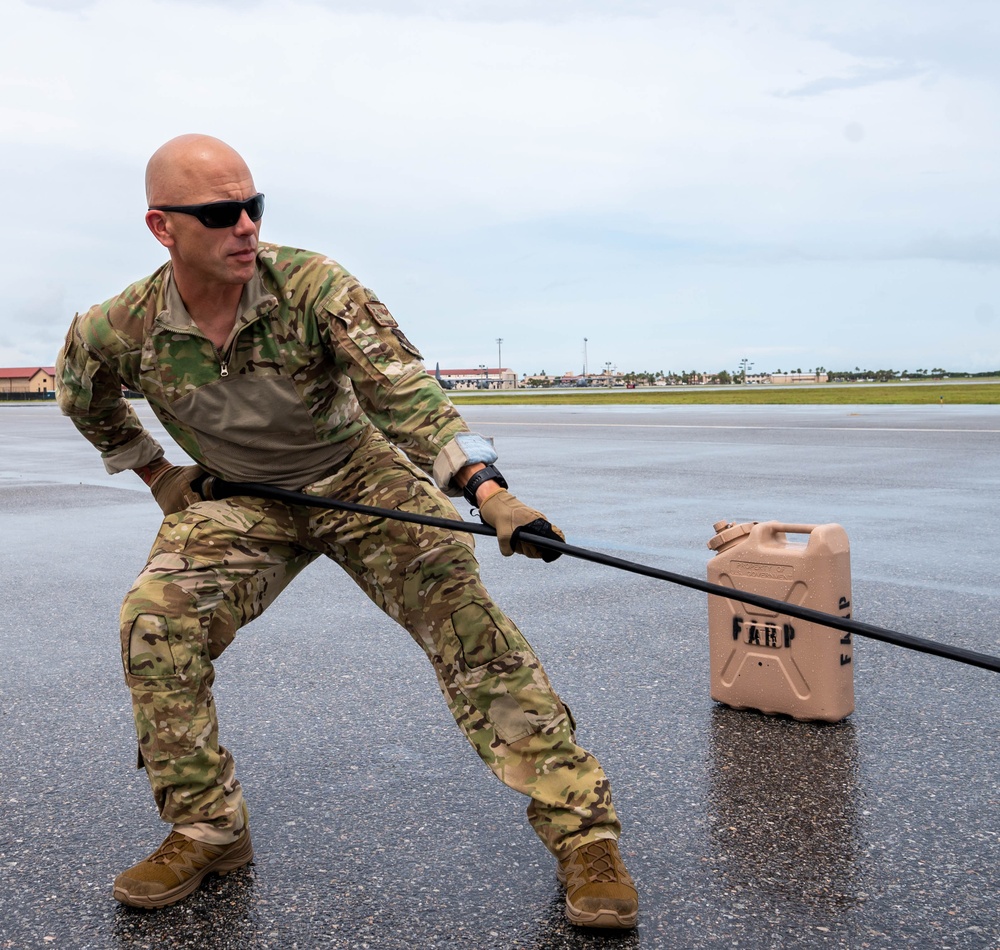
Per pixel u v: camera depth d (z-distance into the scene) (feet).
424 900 7.77
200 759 7.95
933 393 150.92
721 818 9.13
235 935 7.34
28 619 17.21
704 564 20.42
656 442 53.36
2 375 487.61
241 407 7.96
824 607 11.25
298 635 15.72
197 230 7.21
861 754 10.59
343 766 10.54
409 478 8.18
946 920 7.38
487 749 7.80
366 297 7.69
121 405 8.98
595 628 15.78
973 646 14.40
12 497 34.04
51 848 8.86
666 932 7.24
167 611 7.77
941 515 25.86
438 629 7.88
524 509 6.99
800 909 7.55
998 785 9.79
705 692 12.66
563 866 7.59
